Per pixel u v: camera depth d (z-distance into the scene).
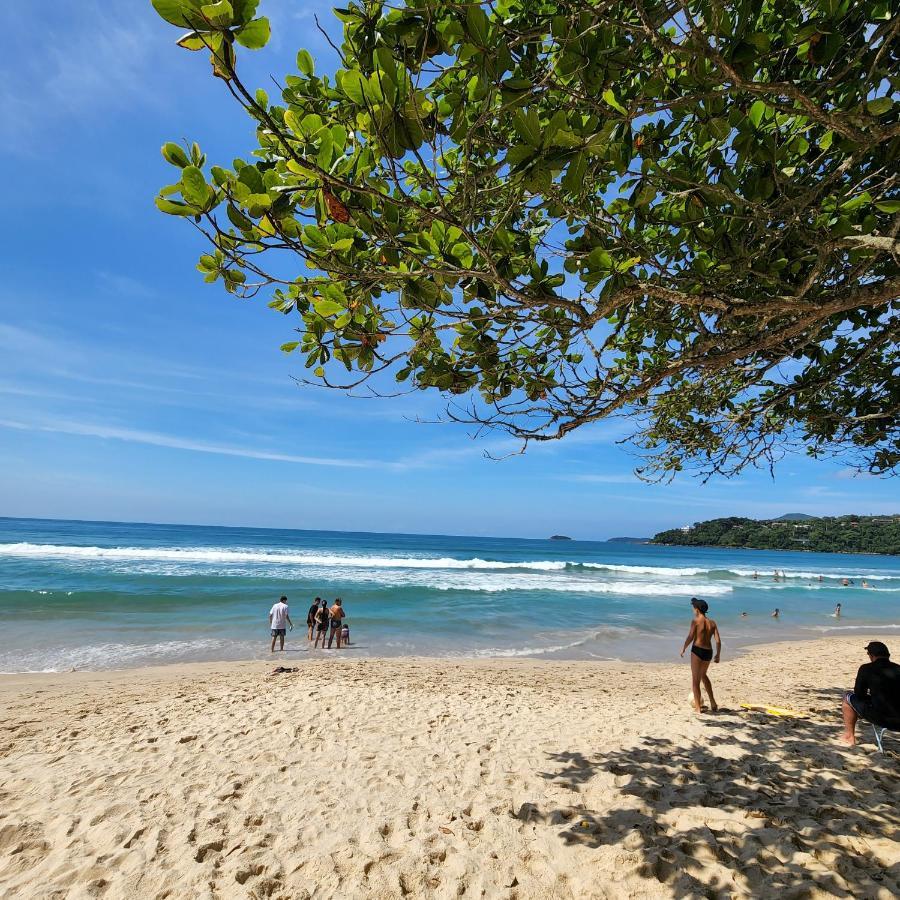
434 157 1.90
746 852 3.62
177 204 1.99
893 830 3.85
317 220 2.22
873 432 4.91
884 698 5.39
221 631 16.66
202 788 4.98
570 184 1.86
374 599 24.02
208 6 1.33
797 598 32.25
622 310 3.42
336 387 2.99
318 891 3.49
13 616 17.72
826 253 2.63
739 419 4.79
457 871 3.63
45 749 6.31
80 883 3.61
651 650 16.58
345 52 2.09
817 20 2.13
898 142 2.44
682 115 2.79
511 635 18.11
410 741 6.29
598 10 1.80
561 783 4.93
